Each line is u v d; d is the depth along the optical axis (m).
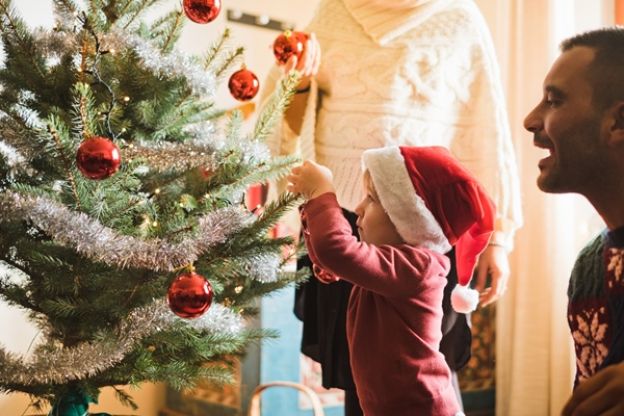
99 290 1.41
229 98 2.63
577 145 0.87
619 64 0.85
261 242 1.44
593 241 0.96
